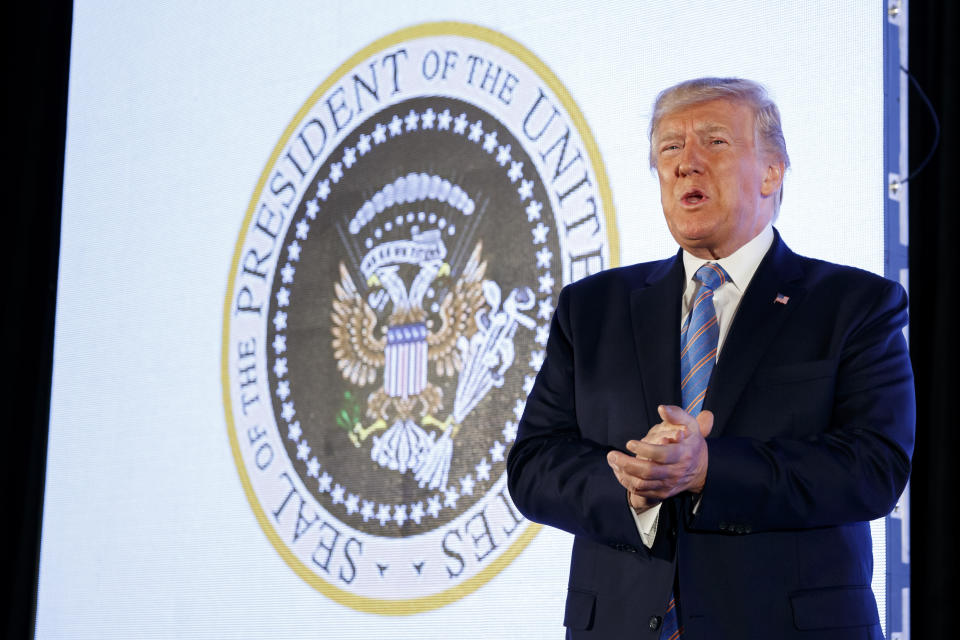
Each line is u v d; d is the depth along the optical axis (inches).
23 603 149.4
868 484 63.1
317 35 133.6
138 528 135.0
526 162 115.0
